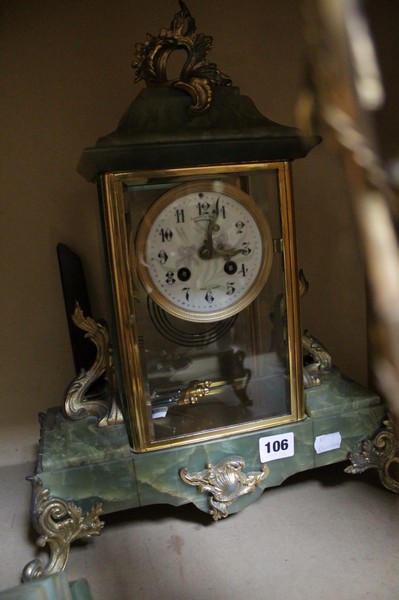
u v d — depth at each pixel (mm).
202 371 882
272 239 802
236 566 734
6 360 1040
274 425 817
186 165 721
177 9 986
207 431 793
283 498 894
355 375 1203
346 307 1172
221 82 731
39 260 1016
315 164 1066
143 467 755
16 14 924
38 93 958
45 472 727
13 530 865
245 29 1022
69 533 736
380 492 900
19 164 973
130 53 980
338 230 1046
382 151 256
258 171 758
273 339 854
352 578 696
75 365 989
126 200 722
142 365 764
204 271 782
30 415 1076
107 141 675
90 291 1041
